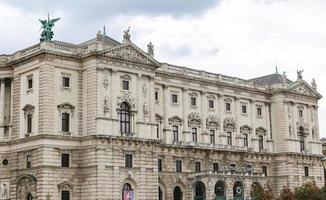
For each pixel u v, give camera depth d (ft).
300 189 313.53
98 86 335.67
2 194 340.39
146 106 355.56
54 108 329.11
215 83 417.49
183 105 398.01
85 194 327.88
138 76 355.36
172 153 382.63
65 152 329.31
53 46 335.47
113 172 330.95
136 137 344.28
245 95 438.81
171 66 397.19
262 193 373.61
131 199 337.31
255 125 441.27
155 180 349.61
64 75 337.52
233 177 389.80
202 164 397.60
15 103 348.18
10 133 347.56
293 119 453.58
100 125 330.75
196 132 402.72
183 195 385.50
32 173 325.42
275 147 449.06
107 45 350.02
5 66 356.18
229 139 421.59
